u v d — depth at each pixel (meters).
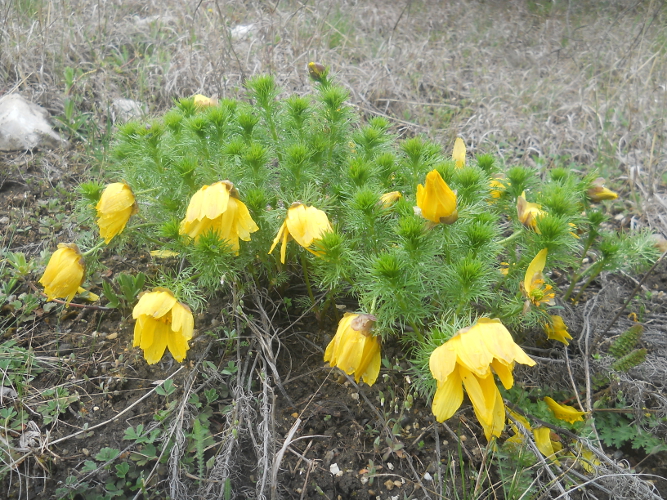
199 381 0.32
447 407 0.24
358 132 0.35
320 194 0.32
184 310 0.27
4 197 0.43
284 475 0.28
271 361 0.31
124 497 0.27
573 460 0.29
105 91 0.53
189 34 0.65
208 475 0.27
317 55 0.64
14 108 0.48
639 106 0.61
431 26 0.83
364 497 0.28
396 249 0.26
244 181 0.32
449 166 0.29
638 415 0.31
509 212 0.34
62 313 0.35
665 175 0.52
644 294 0.41
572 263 0.31
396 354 0.33
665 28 0.78
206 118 0.32
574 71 0.71
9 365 0.31
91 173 0.45
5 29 0.58
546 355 0.35
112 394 0.31
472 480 0.28
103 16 0.66
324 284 0.33
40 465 0.27
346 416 0.31
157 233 0.32
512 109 0.61
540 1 0.98
